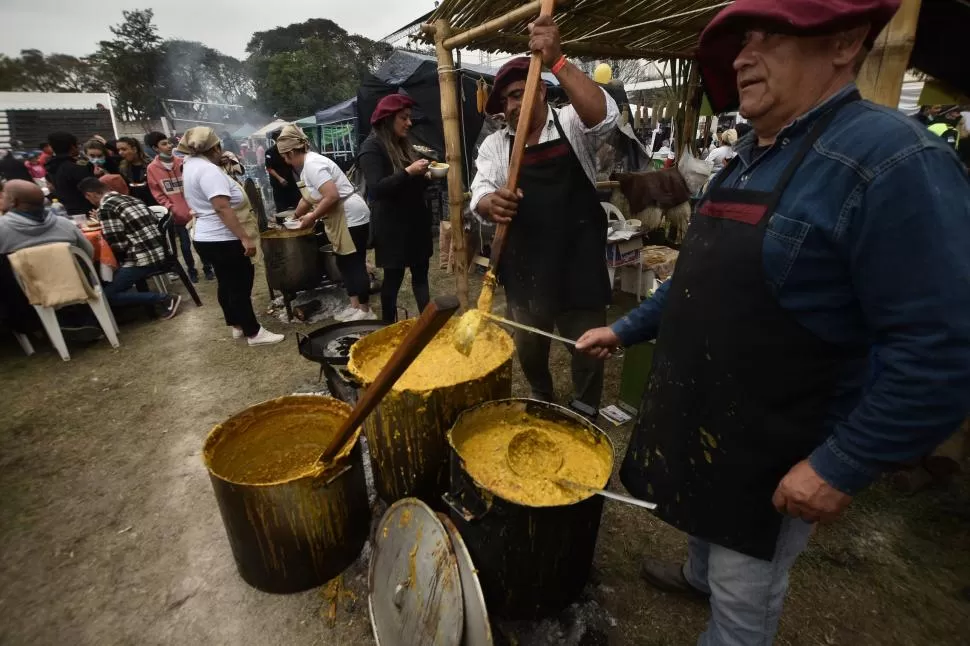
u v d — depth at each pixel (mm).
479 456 1595
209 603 1868
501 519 1319
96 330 4234
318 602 1838
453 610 1260
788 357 957
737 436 1053
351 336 2922
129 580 1987
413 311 4684
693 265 1084
